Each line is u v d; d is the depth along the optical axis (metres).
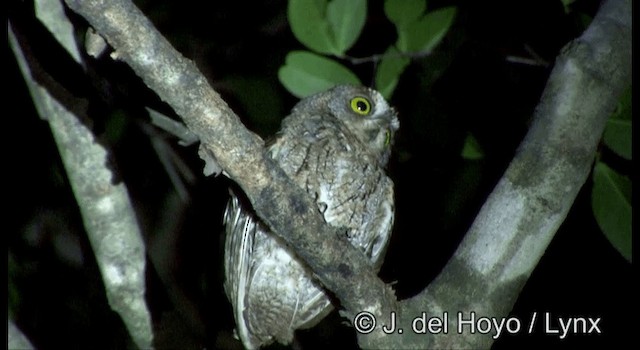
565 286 10.38
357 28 8.49
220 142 4.99
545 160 5.46
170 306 8.38
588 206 10.09
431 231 10.18
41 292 9.59
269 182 5.18
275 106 9.72
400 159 9.62
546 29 9.73
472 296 5.51
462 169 9.39
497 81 9.52
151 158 9.72
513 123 9.37
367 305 5.51
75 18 7.71
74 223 9.76
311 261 5.45
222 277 9.48
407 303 5.58
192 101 4.82
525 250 5.47
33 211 9.77
